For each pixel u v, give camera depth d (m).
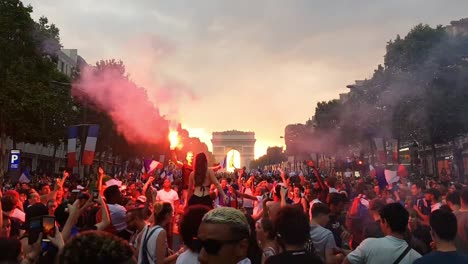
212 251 2.86
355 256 4.71
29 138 36.03
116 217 6.75
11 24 29.52
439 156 56.28
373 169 15.98
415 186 13.11
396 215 4.72
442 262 4.13
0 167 32.03
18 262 3.37
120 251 2.29
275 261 3.71
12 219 8.31
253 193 15.84
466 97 32.53
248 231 2.95
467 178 40.88
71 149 13.46
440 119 33.44
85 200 5.18
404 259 4.55
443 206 7.67
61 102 37.72
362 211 8.22
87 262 2.21
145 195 9.86
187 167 10.22
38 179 33.06
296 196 11.54
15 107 29.16
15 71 29.48
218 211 2.96
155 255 5.55
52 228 3.95
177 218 11.74
